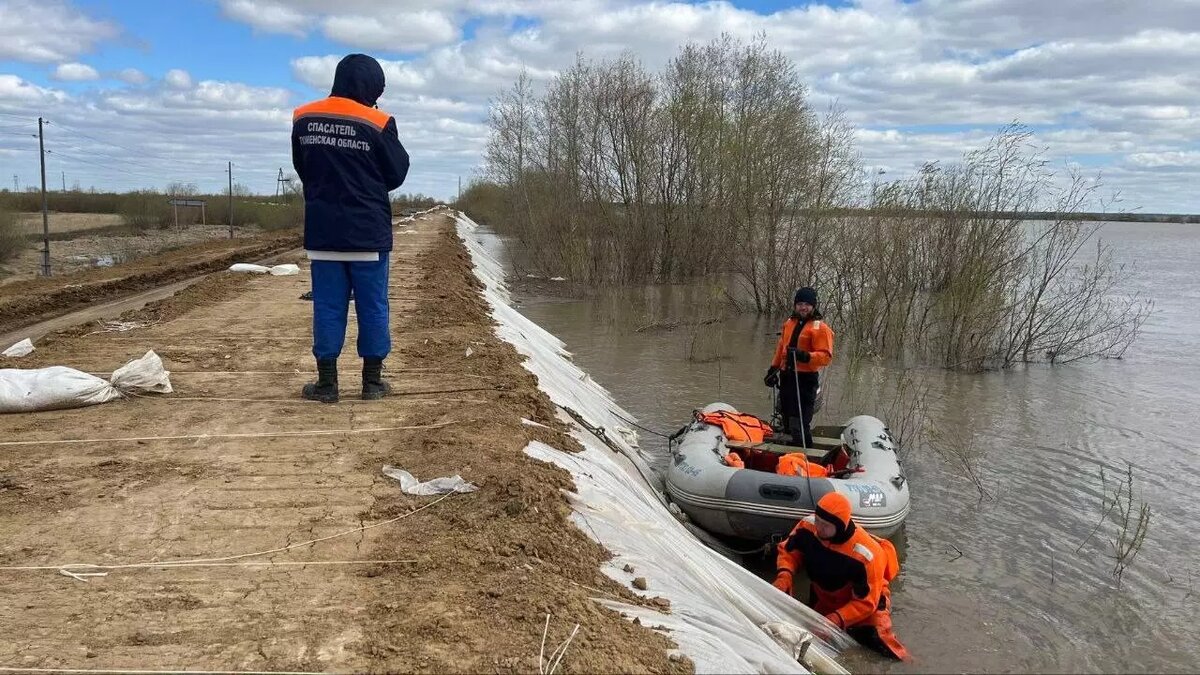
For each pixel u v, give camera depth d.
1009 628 5.27
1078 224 13.97
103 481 4.55
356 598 3.31
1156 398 11.52
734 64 23.83
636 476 7.13
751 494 6.38
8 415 5.78
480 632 3.03
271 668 2.77
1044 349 14.80
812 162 18.53
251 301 12.50
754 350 14.75
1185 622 5.37
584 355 14.33
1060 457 8.81
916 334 14.99
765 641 3.93
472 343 8.90
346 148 5.69
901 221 15.63
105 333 9.40
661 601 3.74
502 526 3.98
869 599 5.07
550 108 28.59
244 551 3.74
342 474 4.74
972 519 7.05
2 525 3.94
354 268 6.08
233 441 5.31
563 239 26.47
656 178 24.44
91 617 3.11
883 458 7.07
